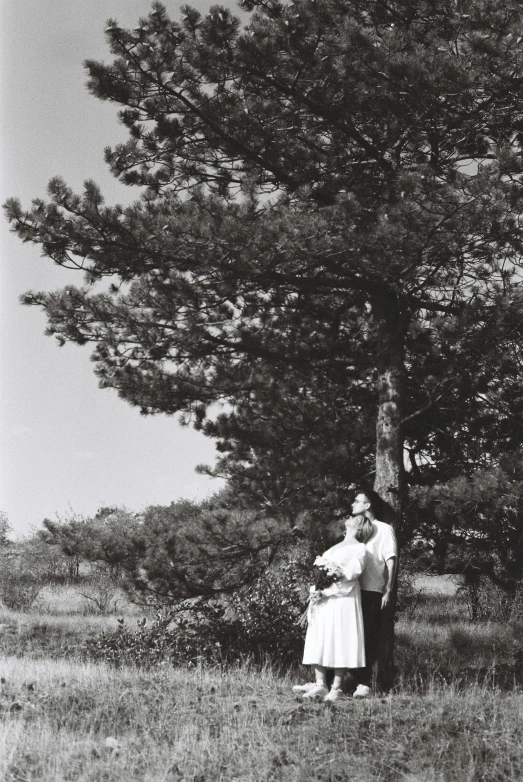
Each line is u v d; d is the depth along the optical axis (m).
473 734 7.12
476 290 10.75
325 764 6.40
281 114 10.88
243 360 12.00
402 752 6.70
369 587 8.77
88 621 16.72
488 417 11.56
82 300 10.59
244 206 9.84
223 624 11.12
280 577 11.48
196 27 10.32
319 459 11.30
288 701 8.09
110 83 10.66
